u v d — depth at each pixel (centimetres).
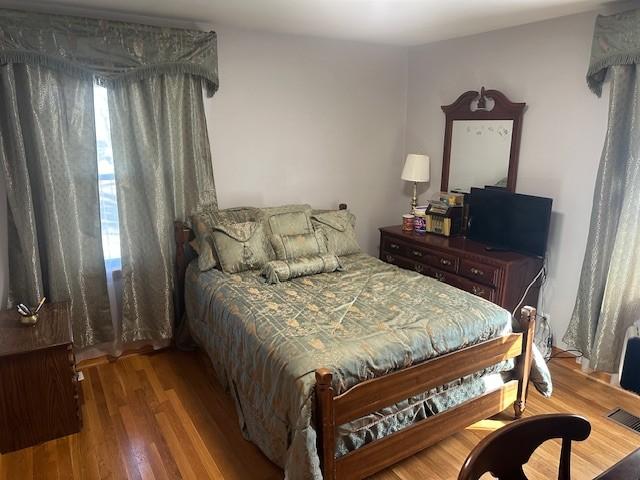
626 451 235
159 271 323
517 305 327
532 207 318
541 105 328
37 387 233
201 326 300
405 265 394
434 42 402
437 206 389
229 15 301
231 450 235
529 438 124
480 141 374
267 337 218
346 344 206
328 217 366
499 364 243
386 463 205
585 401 279
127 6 278
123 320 322
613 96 271
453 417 225
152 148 309
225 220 336
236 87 348
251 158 368
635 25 255
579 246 316
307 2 268
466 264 339
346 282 294
